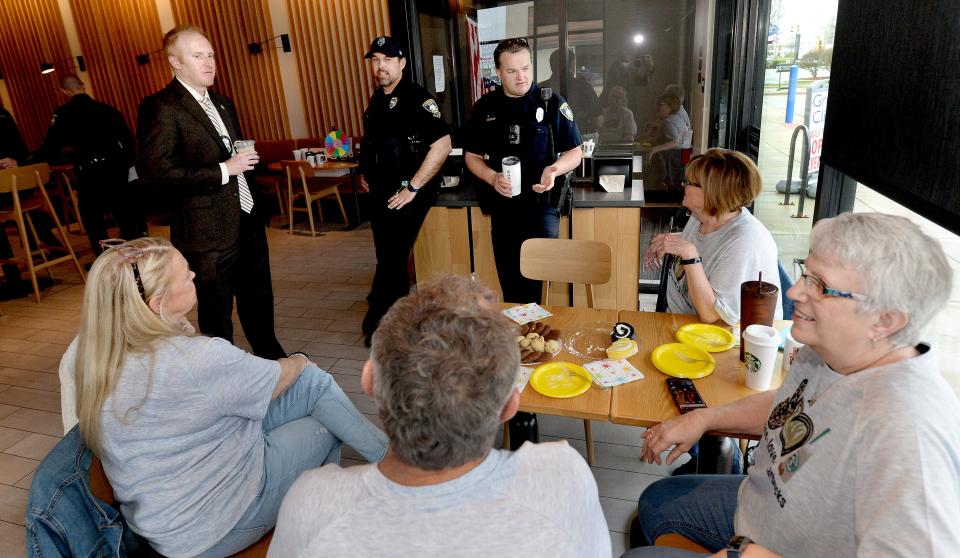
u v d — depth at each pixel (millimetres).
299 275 4969
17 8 7617
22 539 2180
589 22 5340
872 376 963
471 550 699
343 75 6859
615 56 5434
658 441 1421
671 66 5398
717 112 4613
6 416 3008
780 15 3264
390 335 767
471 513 720
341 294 4469
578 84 5570
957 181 1312
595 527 773
